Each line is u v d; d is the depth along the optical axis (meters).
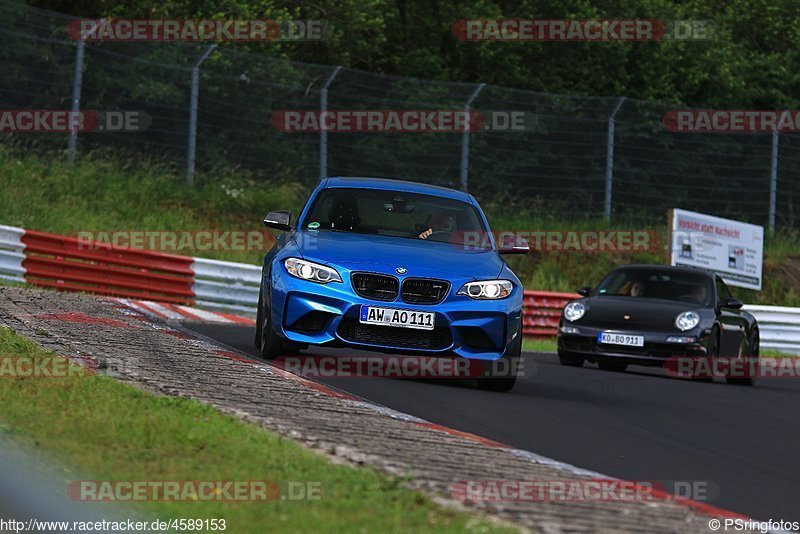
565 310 53.44
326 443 21.06
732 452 28.84
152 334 37.06
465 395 33.16
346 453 20.38
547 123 94.50
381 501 16.81
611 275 56.97
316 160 87.81
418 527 15.58
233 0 91.00
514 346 34.81
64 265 59.09
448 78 110.75
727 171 101.19
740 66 126.50
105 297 54.56
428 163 90.69
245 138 85.69
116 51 80.69
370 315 33.50
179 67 81.38
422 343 33.84
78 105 78.06
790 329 82.94
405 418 26.86
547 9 112.38
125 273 61.72
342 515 15.85
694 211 99.69
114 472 17.38
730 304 54.75
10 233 57.41
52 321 36.53
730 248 92.50
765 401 43.28
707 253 91.06
